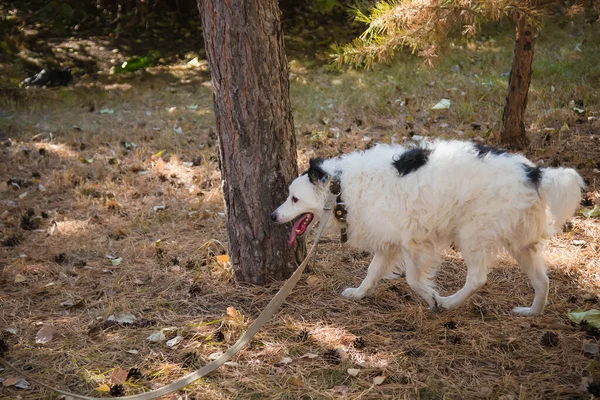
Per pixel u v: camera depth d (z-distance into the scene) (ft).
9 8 45.11
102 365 12.64
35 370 12.51
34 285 16.17
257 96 14.73
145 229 19.44
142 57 38.73
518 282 15.79
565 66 32.07
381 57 18.61
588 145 23.76
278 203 15.51
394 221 13.93
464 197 13.39
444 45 19.02
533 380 11.69
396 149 14.55
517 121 23.85
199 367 12.50
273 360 12.60
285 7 43.96
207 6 14.33
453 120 27.61
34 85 35.88
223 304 15.17
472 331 13.44
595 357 12.30
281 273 16.02
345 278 16.38
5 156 25.62
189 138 27.45
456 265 16.94
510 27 39.60
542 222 13.52
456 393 11.41
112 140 27.53
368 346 13.07
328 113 29.50
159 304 15.16
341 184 14.28
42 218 20.34
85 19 43.88
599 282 15.42
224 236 18.93
